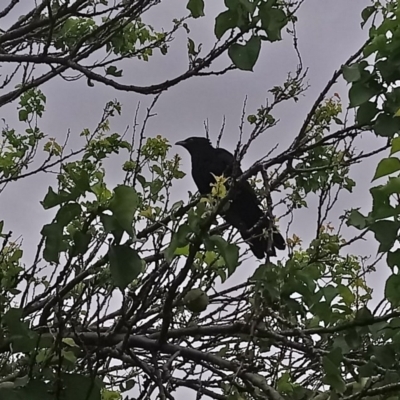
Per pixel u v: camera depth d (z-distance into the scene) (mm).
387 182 2320
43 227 2203
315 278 2756
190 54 4324
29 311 3559
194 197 3533
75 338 3117
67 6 4078
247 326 3143
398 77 2521
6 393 2264
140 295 3305
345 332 2783
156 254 3299
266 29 2502
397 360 2717
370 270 3486
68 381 2314
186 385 3633
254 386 3045
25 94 4789
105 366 4066
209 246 2496
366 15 3104
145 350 3791
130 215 2152
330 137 3641
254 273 2781
